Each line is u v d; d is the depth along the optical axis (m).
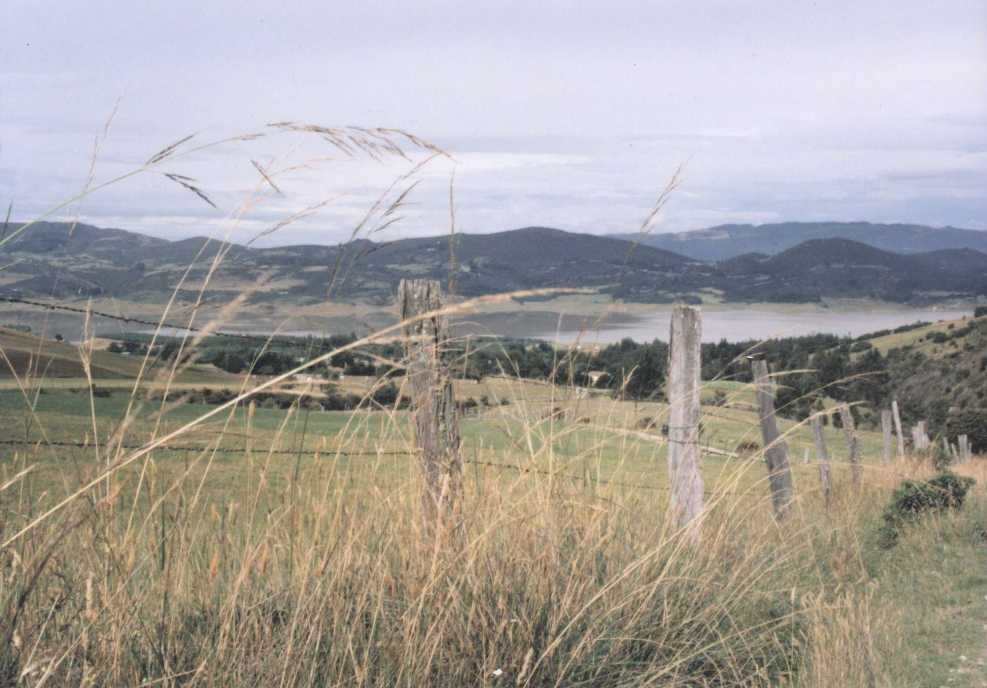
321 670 3.09
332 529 3.27
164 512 2.94
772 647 4.64
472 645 3.58
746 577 4.86
